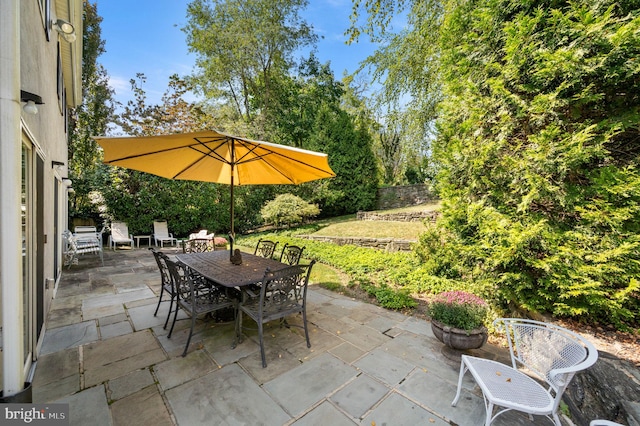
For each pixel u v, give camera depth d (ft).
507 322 7.88
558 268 9.43
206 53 46.14
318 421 6.47
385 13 19.86
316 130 45.09
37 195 9.09
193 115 40.86
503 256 10.24
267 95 49.34
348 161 45.14
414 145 28.43
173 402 6.98
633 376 6.60
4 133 5.38
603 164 9.67
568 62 8.77
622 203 8.82
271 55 46.96
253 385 7.71
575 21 9.46
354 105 58.13
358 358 9.20
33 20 9.07
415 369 8.62
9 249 5.49
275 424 6.35
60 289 15.70
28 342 8.06
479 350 9.91
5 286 5.49
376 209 47.32
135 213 31.24
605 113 9.42
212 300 10.37
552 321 9.96
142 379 7.87
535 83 9.85
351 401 7.16
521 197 10.64
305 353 9.47
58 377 7.86
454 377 8.27
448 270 17.01
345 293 16.19
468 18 13.08
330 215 45.70
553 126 9.32
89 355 9.05
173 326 10.61
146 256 25.43
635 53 8.11
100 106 43.93
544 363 6.79
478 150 11.61
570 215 10.03
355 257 22.45
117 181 29.81
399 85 26.23
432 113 24.75
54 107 15.47
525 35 9.88
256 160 13.75
